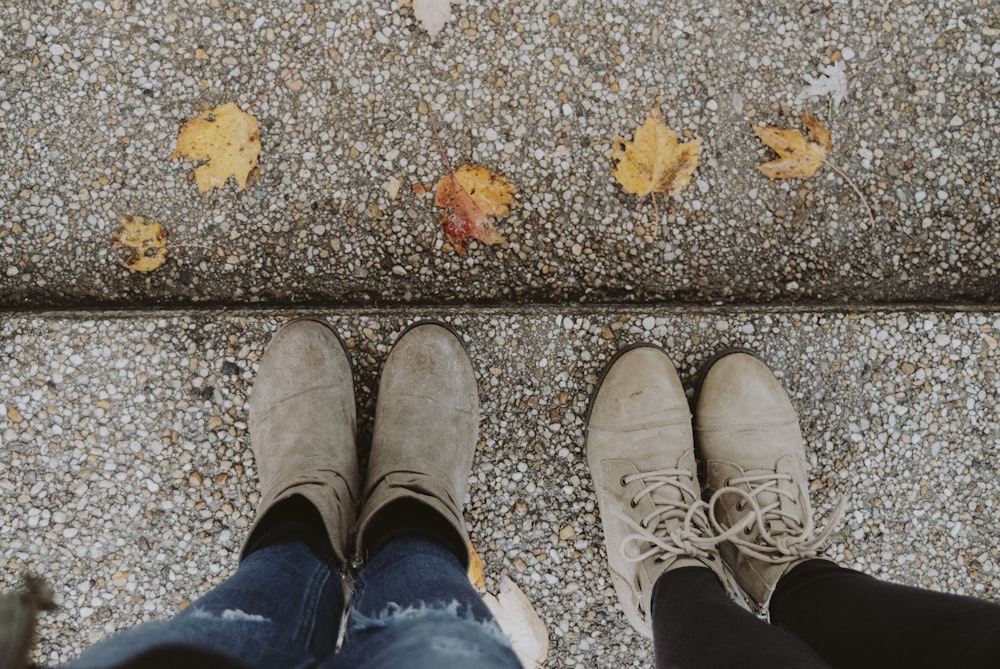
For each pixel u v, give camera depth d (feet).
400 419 4.24
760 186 4.59
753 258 4.60
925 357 4.55
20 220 4.50
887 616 3.21
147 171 4.50
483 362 4.50
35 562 4.48
